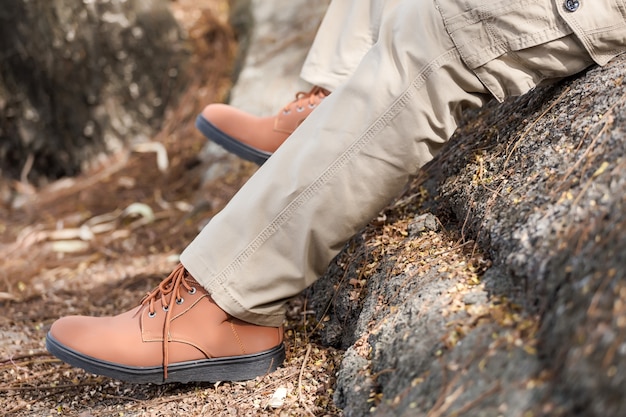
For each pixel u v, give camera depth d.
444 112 1.38
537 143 1.46
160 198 3.07
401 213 1.76
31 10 3.21
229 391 1.50
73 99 3.40
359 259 1.68
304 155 1.38
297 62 3.18
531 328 1.12
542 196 1.30
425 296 1.35
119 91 3.47
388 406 1.19
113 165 3.42
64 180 3.44
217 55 3.64
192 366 1.48
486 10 1.35
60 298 2.27
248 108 3.08
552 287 1.12
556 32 1.38
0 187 3.38
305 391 1.45
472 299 1.27
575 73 1.50
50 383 1.67
